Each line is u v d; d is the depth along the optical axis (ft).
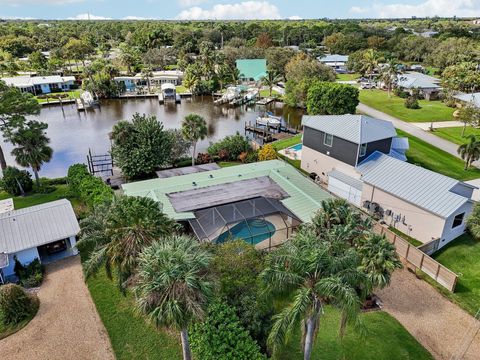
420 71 374.02
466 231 97.40
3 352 62.23
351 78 363.56
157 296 44.93
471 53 336.29
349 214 70.59
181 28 629.10
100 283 78.43
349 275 45.34
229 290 60.54
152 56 413.39
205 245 66.59
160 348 62.39
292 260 46.24
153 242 50.52
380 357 60.70
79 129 209.05
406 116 216.54
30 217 89.71
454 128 189.37
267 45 451.94
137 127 134.62
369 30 599.16
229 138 157.28
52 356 61.41
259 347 55.67
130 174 134.00
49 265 85.66
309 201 98.63
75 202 116.88
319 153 130.72
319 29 612.70
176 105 276.21
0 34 514.27
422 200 93.50
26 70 374.02
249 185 107.65
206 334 57.21
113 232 55.77
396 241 87.71
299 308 43.09
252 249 66.85
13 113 127.95
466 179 130.21
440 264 77.77
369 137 114.42
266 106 269.44
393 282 79.56
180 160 149.69
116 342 63.82
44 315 70.33
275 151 147.64
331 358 60.23
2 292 68.03
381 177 106.11
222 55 381.19
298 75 260.83
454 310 71.67
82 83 304.71
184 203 96.84
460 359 60.80
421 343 64.03
